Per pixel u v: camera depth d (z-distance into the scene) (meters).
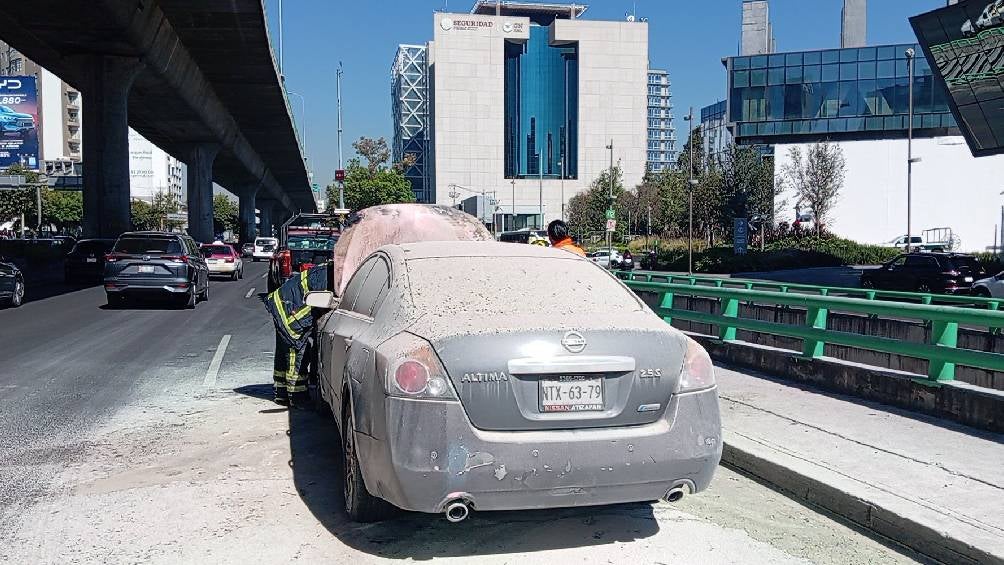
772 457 5.62
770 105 65.00
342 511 5.02
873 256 49.25
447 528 4.73
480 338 4.07
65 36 34.28
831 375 8.18
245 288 27.98
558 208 147.75
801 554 4.35
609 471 4.07
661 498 4.27
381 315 4.82
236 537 4.58
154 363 10.98
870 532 4.68
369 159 94.06
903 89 62.03
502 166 144.38
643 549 4.41
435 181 143.00
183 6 32.97
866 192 59.97
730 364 10.02
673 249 56.28
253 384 9.38
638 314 4.68
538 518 4.91
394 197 86.50
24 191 93.00
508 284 4.89
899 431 6.39
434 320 4.35
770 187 56.69
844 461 5.54
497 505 4.05
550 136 153.38
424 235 11.16
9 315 17.75
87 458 6.21
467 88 142.88
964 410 6.60
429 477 3.95
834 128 63.75
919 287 28.09
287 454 6.32
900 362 9.45
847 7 73.00
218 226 180.00
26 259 38.88
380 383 4.14
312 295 6.55
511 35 149.12
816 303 8.44
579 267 5.32
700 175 56.81
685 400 4.27
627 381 4.18
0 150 65.88
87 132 37.38
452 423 3.98
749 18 78.69
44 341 13.27
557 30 149.38
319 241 22.53
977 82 31.05
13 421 7.46
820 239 52.06
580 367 4.10
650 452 4.13
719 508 5.10
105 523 4.80
